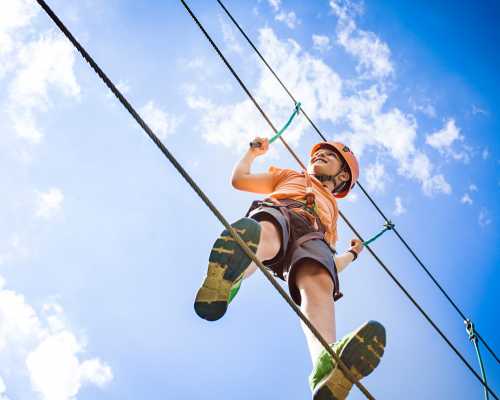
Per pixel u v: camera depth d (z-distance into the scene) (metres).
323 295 4.28
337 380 3.56
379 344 3.63
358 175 5.81
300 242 4.45
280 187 5.00
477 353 6.30
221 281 3.62
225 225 3.17
